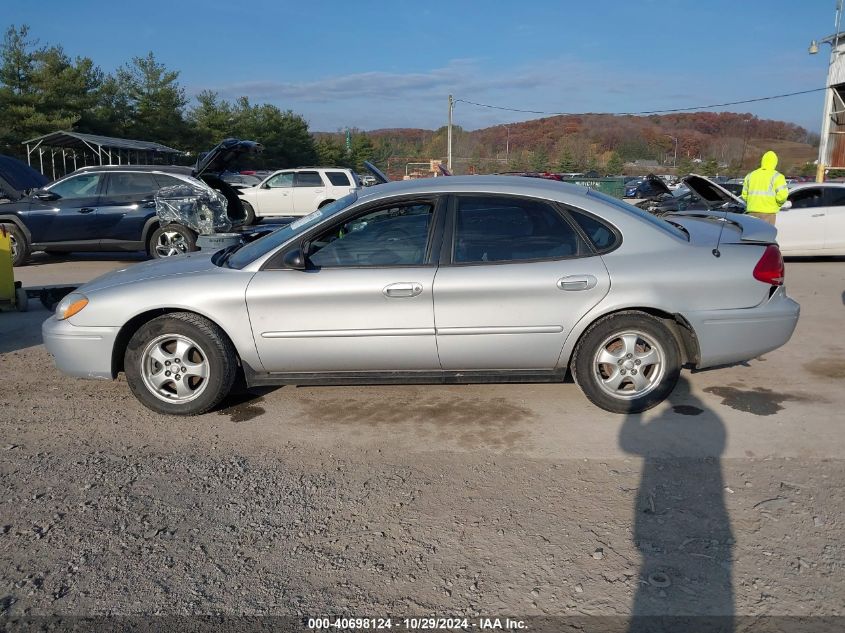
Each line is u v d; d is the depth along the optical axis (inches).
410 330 170.2
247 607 104.8
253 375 178.5
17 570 114.0
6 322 295.3
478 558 116.3
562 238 172.1
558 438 164.6
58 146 1173.1
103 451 160.4
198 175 403.2
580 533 123.2
